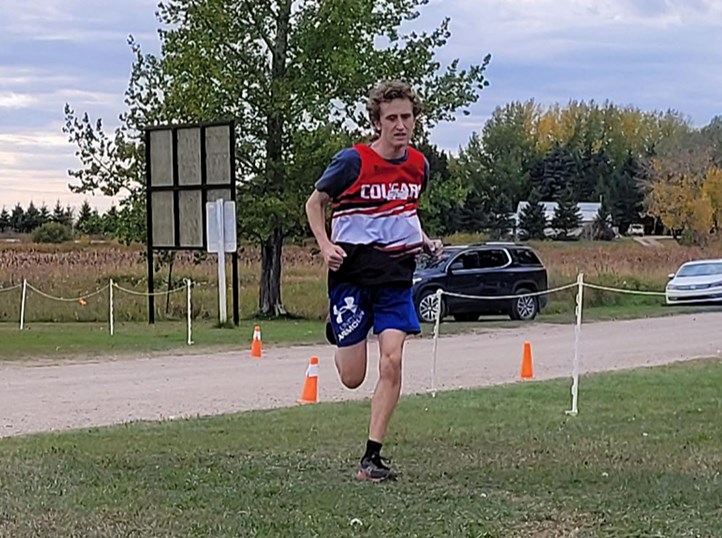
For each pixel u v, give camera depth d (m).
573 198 98.56
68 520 5.63
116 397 12.86
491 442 8.18
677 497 6.05
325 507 5.85
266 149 28.36
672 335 23.02
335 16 27.25
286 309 29.62
